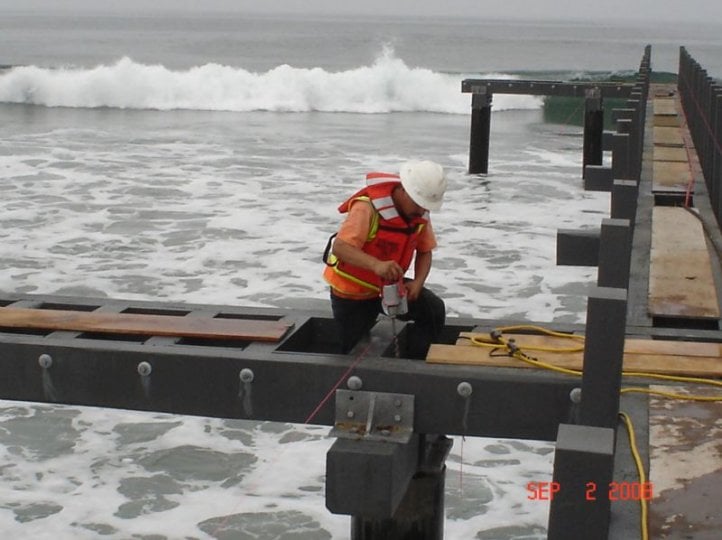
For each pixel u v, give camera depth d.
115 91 36.41
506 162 23.62
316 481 7.73
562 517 3.68
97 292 12.21
